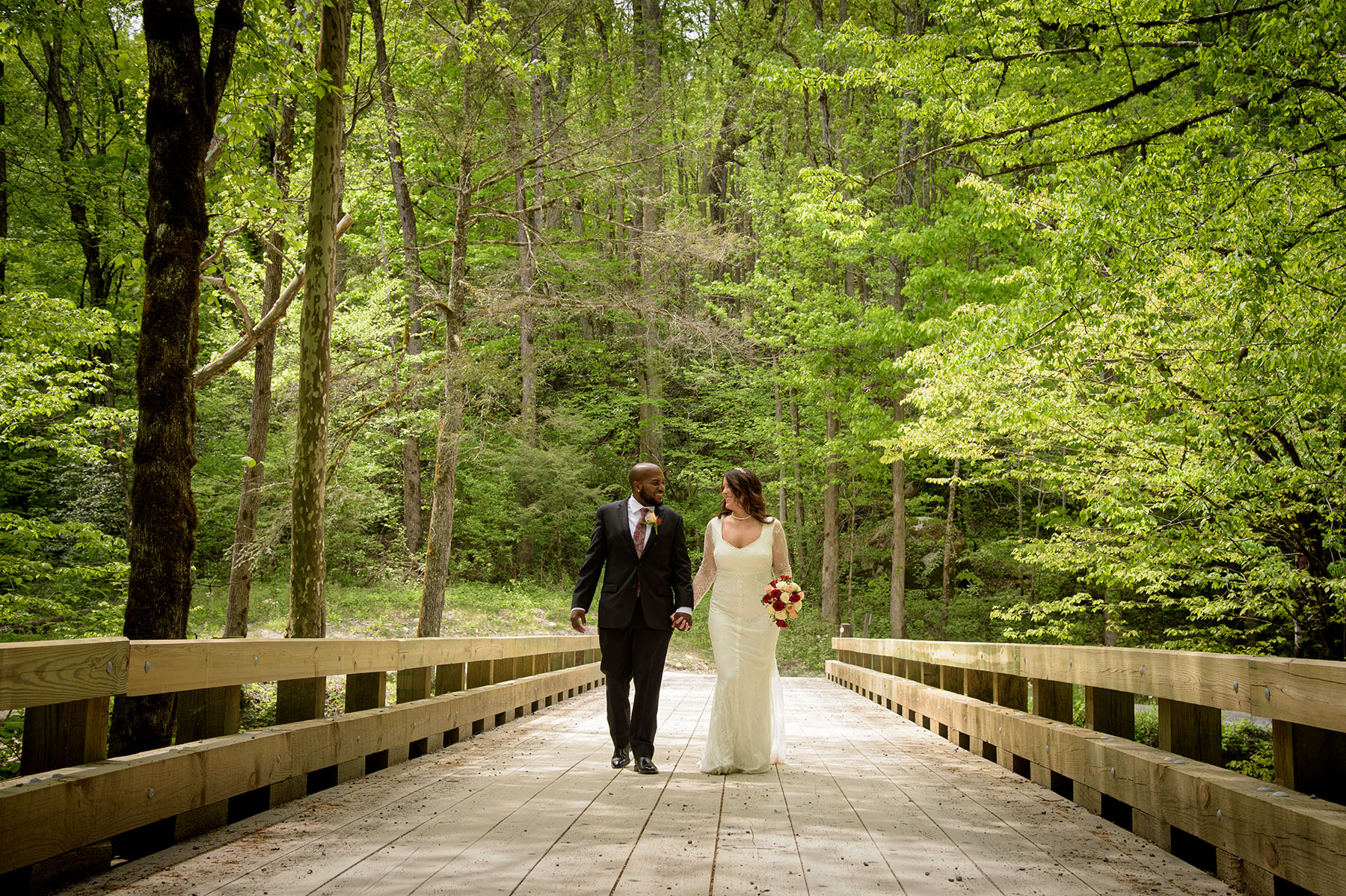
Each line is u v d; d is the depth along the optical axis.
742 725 5.80
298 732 4.56
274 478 22.03
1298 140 7.66
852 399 22.34
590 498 30.39
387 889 3.04
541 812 4.38
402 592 24.97
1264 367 7.57
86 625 12.09
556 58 16.11
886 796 4.98
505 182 26.66
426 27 14.59
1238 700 3.41
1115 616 14.70
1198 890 3.13
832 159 22.12
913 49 10.45
